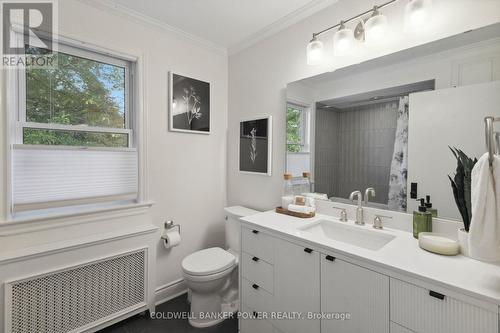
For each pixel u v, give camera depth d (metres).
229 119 2.59
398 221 1.40
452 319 0.84
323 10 1.74
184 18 1.96
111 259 1.72
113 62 1.88
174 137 2.18
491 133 0.89
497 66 1.10
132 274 1.83
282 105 2.04
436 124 1.27
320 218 1.67
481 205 0.88
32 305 1.42
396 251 1.11
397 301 0.97
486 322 0.78
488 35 1.12
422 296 0.91
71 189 1.65
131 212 1.91
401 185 1.40
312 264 1.26
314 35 1.67
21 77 1.50
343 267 1.14
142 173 1.97
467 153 1.17
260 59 2.22
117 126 1.92
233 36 2.26
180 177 2.23
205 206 2.44
